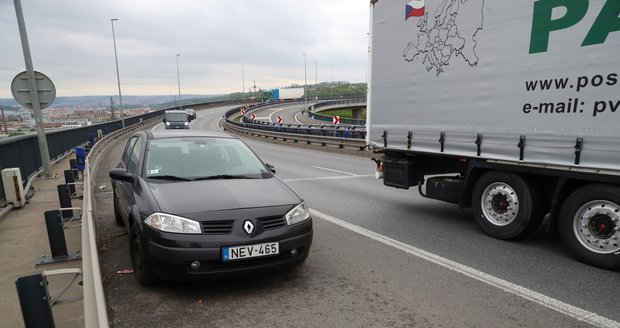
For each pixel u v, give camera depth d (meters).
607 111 4.18
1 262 4.65
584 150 4.39
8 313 3.46
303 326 3.29
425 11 6.22
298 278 4.26
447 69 5.93
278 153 19.59
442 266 4.57
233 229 3.73
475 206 5.82
